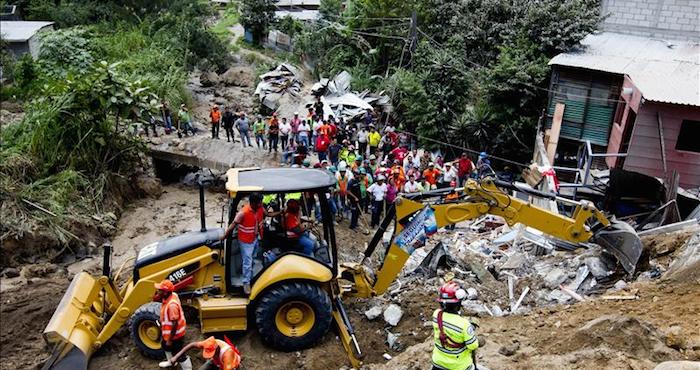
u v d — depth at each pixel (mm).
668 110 14891
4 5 31422
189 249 8641
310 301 8414
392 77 25750
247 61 35438
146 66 26078
